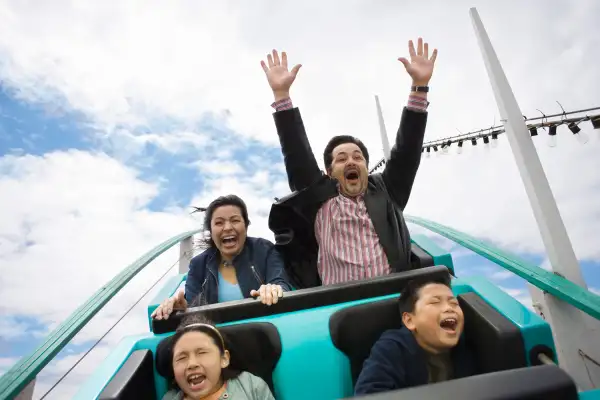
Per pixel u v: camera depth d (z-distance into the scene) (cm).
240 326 191
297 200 299
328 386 182
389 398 93
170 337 184
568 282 241
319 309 202
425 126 299
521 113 345
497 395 91
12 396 154
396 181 308
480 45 377
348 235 273
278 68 312
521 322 155
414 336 169
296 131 304
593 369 265
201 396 166
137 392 163
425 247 314
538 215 312
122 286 277
